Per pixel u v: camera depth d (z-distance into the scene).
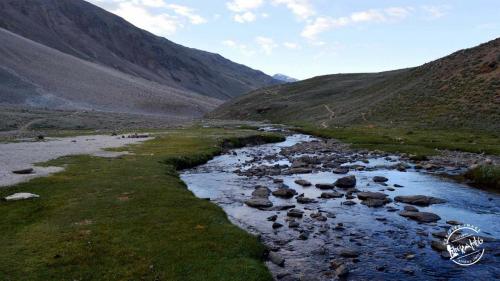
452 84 98.94
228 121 169.25
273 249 21.59
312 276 18.45
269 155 59.16
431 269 19.41
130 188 31.02
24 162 40.94
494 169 39.28
